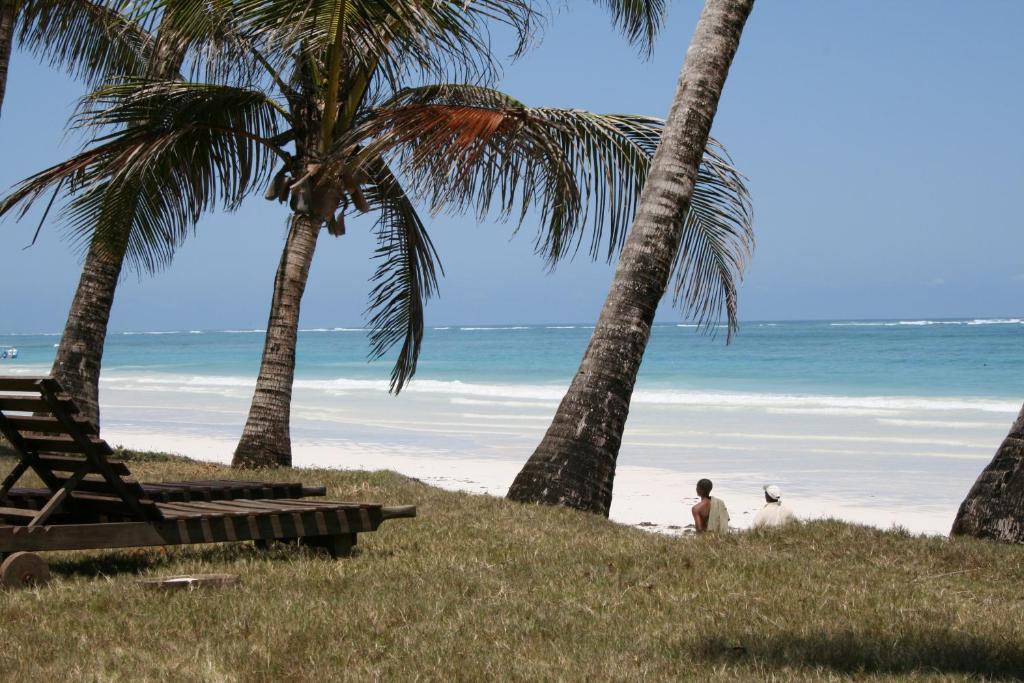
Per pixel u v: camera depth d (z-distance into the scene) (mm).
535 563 9836
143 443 31250
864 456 28906
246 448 19016
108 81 20672
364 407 47562
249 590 8125
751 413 43688
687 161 15531
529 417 41344
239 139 18266
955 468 26312
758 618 7871
